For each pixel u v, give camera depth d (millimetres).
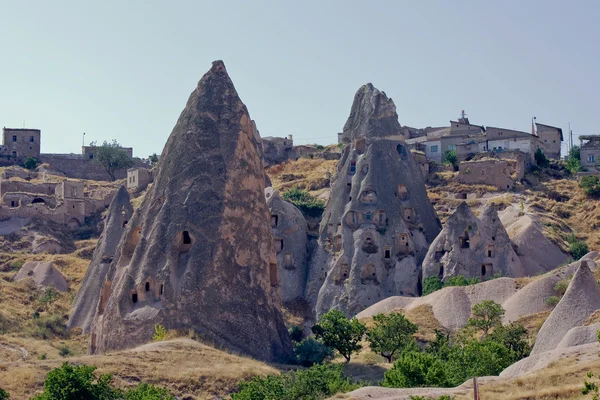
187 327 63031
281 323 68000
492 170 109562
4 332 71188
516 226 92688
